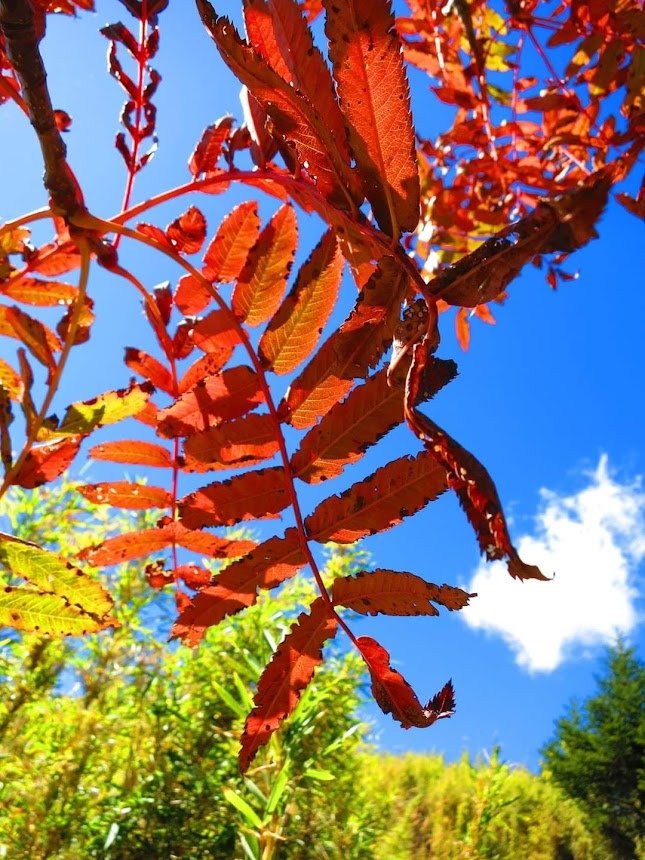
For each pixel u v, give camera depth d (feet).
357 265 0.84
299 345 0.86
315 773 2.51
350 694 3.48
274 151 0.94
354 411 0.76
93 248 0.87
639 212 1.59
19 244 1.07
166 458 0.99
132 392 0.83
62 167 0.79
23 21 0.66
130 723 3.34
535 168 2.15
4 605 0.81
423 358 0.59
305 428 0.83
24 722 3.09
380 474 0.75
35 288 1.12
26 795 2.88
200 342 0.97
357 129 0.63
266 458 0.86
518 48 2.03
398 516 0.75
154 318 1.00
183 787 3.06
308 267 0.85
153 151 1.02
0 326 0.94
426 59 2.20
